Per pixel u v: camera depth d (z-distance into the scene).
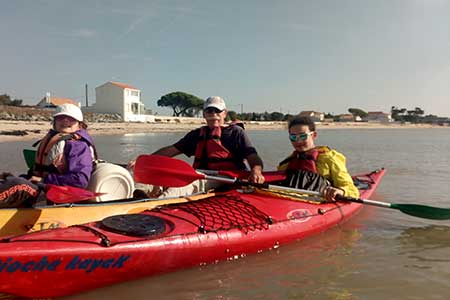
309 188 4.68
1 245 2.72
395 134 48.41
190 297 3.12
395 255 4.11
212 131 5.16
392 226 5.14
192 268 3.58
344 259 3.96
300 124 4.88
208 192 4.77
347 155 15.78
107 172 3.93
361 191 6.42
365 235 4.75
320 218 4.71
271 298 3.13
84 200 3.79
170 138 28.58
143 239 3.23
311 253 4.10
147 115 57.50
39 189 3.54
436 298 3.17
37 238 2.91
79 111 4.00
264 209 4.35
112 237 3.13
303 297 3.16
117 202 3.89
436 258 4.04
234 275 3.51
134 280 3.28
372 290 3.30
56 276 2.85
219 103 5.09
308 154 4.90
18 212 3.26
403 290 3.30
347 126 92.44
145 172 4.27
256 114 87.12
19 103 54.69
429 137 37.84
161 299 3.07
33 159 5.17
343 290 3.29
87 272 2.97
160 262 3.32
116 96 54.22
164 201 4.21
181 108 77.44
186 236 3.48
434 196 7.20
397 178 9.39
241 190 4.81
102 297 3.04
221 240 3.68
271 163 12.15
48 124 33.28
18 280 2.72
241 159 5.24
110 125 43.25
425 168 11.31
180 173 4.28
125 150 17.06
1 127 28.03
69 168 3.70
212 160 5.14
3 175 3.82
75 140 3.84
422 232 4.90
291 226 4.31
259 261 3.85
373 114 119.81
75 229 3.17
